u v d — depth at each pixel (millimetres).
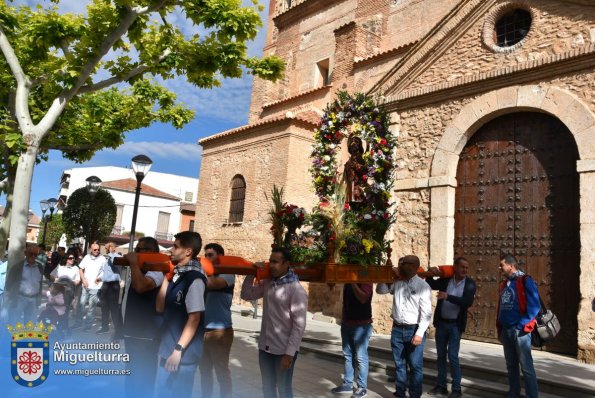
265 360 4477
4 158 10789
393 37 15938
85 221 16219
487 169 9383
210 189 17828
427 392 6262
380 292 6074
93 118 10625
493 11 9469
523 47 8930
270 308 4480
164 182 50094
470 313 9172
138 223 41844
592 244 7516
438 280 6418
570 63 8219
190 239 4109
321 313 13242
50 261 14305
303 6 19719
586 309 7410
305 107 17344
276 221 5348
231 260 4426
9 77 9297
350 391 6078
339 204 5074
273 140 15516
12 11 8539
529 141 8867
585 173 7766
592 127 7805
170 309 4012
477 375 6660
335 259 4816
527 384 5254
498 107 9062
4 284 6695
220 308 5117
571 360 7438
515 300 5453
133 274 4102
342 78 16078
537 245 8461
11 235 6422
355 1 17656
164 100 11391
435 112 10164
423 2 15164
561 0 8562
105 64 7984
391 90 11023
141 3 7195
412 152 10398
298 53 19797
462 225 9562
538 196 8594
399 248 10234
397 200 10484
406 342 5574
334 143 6176
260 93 20219
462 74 9781
